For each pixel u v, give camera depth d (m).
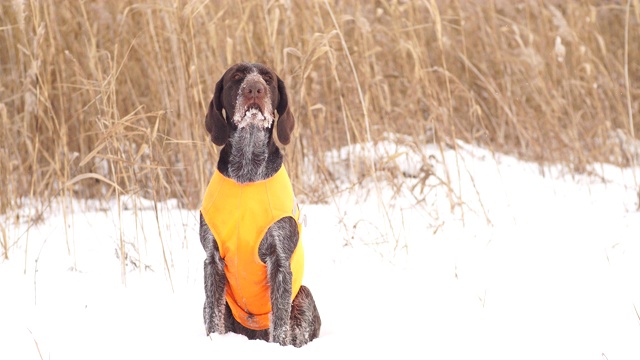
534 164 10.73
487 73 10.88
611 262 6.53
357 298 6.19
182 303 6.09
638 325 5.08
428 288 6.25
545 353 4.71
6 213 8.15
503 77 11.08
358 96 9.61
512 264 6.69
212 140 5.38
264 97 5.11
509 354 4.72
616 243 6.95
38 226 8.19
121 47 9.64
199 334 5.30
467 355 4.74
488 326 5.25
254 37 9.60
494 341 4.94
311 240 7.69
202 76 9.06
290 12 8.70
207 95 8.85
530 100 11.55
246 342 5.02
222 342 5.04
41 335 5.31
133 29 9.62
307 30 9.24
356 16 9.47
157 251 7.39
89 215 8.64
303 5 9.17
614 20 13.16
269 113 5.18
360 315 5.79
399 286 6.38
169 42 9.08
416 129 9.91
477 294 6.00
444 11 11.34
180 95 8.68
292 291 5.24
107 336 5.27
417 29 10.38
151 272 6.88
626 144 10.99
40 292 6.30
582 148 11.12
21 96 9.49
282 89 5.52
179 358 4.81
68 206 9.15
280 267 5.18
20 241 7.68
